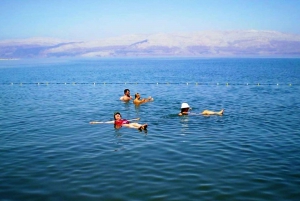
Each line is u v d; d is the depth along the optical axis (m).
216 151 16.19
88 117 25.23
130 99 35.19
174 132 20.08
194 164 14.34
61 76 82.38
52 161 14.91
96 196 11.30
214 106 30.59
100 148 16.88
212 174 13.18
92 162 14.72
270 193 11.45
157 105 31.03
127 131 20.42
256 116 25.08
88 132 20.30
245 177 12.84
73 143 17.84
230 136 19.03
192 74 88.50
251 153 15.84
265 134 19.42
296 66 142.62
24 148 16.98
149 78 73.62
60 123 23.00
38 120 24.14
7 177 13.08
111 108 29.58
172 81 64.19
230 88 49.16
